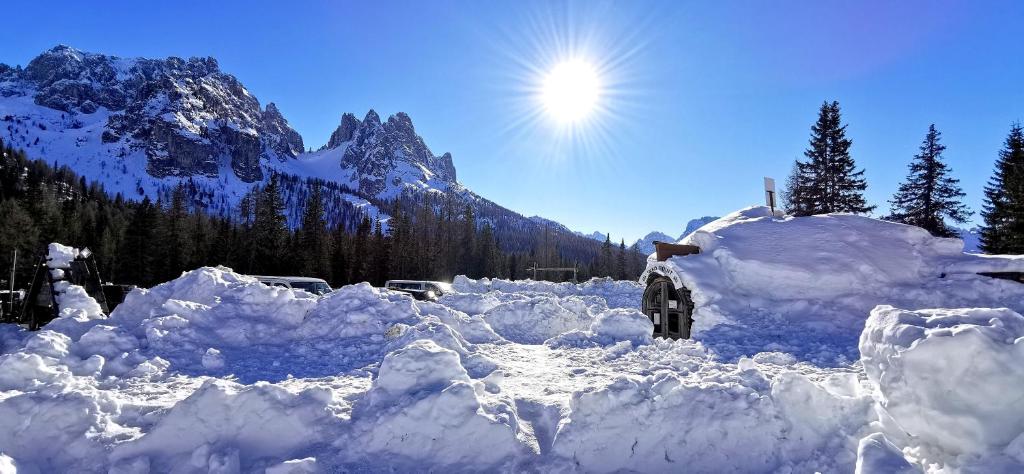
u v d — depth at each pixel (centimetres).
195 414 470
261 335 927
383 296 1112
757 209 1630
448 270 7262
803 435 461
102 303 1164
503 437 470
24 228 5128
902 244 1295
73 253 1144
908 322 421
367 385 663
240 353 847
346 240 6384
